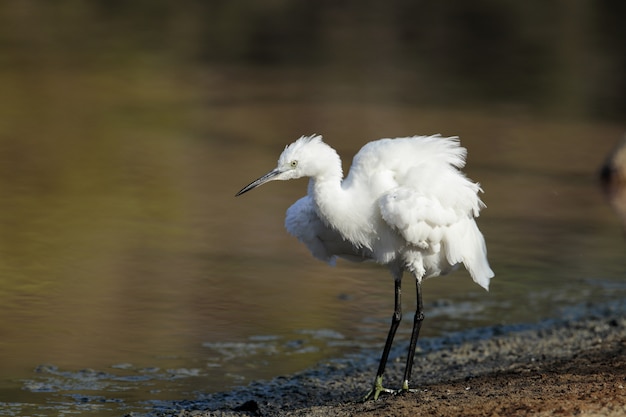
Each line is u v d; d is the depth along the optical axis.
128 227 16.20
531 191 19.73
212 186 19.12
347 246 9.65
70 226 16.08
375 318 12.39
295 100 27.98
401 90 29.80
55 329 11.55
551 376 9.36
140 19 41.03
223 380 10.19
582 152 23.39
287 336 11.63
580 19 44.81
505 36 39.91
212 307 12.55
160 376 10.24
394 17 43.94
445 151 9.31
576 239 16.30
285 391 9.88
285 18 42.75
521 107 28.16
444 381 9.88
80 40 35.75
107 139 22.89
